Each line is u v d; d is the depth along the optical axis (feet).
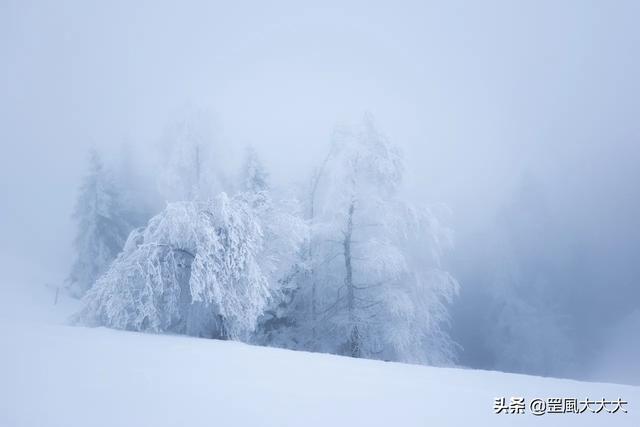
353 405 17.28
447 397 19.95
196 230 43.37
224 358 26.40
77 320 42.88
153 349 27.68
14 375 18.42
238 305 42.88
